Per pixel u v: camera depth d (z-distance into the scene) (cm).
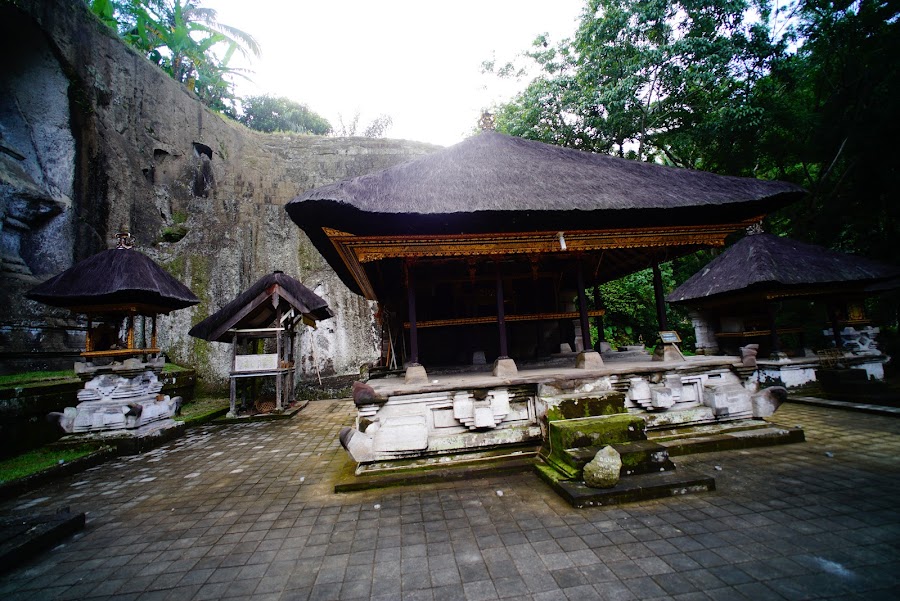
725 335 1120
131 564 342
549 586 274
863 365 1023
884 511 354
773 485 425
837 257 998
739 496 401
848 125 1288
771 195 597
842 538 313
